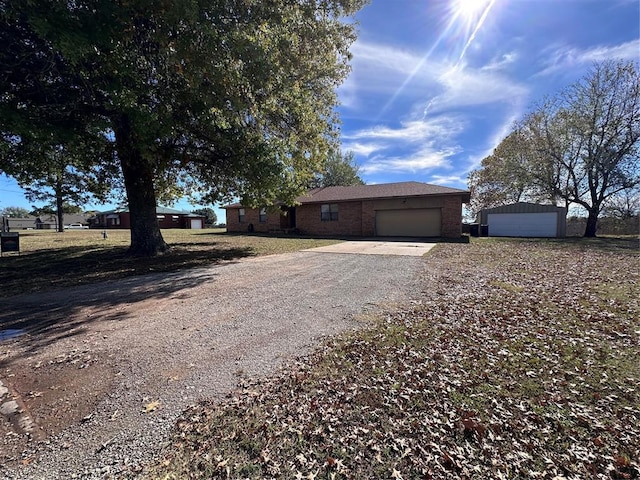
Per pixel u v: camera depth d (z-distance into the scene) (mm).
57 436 2178
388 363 3166
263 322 4336
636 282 6359
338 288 6172
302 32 8938
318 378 2902
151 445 2098
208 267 8508
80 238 18734
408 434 2178
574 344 3537
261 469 1900
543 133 20812
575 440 2086
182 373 3004
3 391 2709
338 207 21281
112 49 6227
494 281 6652
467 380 2834
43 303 5262
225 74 6617
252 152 9039
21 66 6547
